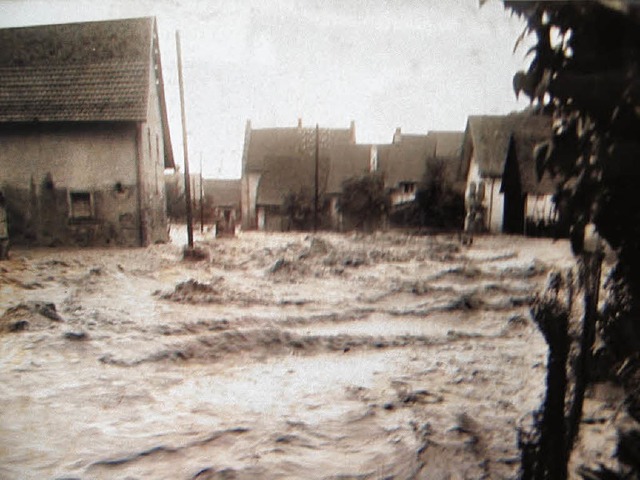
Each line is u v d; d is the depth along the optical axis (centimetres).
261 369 559
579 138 213
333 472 336
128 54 1858
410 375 523
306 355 612
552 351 254
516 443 359
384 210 2391
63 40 1892
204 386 509
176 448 373
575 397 256
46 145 1820
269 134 3894
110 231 1847
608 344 247
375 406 445
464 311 776
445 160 1827
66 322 745
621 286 237
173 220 4172
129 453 366
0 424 413
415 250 1443
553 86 203
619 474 233
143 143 1842
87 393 484
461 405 440
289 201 3178
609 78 189
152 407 452
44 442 383
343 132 3578
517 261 866
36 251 1727
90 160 1827
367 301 900
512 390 474
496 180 973
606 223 211
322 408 447
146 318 771
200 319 770
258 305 873
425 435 380
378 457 350
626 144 194
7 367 555
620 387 249
